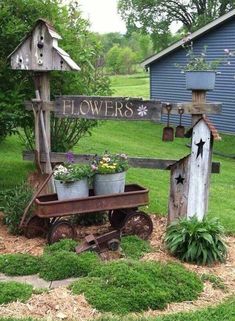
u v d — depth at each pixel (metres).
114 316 2.52
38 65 3.80
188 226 3.33
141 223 3.63
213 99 11.99
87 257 3.11
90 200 3.44
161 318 2.51
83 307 2.58
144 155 8.69
